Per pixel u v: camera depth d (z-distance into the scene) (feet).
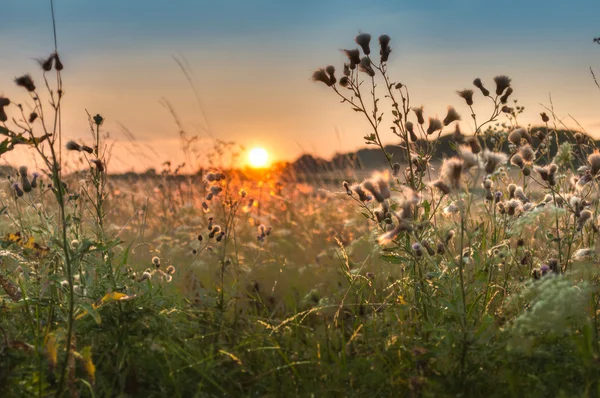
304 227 25.43
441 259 13.38
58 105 10.37
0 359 10.05
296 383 10.96
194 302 14.83
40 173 15.58
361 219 24.07
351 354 11.98
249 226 24.29
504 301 12.82
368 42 13.96
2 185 15.65
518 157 13.82
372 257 16.55
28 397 9.82
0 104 10.05
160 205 25.98
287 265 18.60
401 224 11.16
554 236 14.05
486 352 10.27
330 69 14.10
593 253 12.74
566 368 9.82
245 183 26.50
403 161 14.46
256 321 13.53
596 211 14.23
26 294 12.65
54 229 13.07
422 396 9.93
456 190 10.85
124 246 17.47
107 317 11.44
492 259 12.78
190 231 22.36
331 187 28.91
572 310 9.89
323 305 14.56
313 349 11.98
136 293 12.67
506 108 14.74
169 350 11.28
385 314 13.37
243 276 17.24
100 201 13.35
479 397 9.93
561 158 13.83
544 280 10.75
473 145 10.85
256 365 11.69
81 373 10.55
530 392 9.67
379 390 10.28
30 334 11.69
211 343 12.57
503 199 14.48
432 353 10.52
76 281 12.03
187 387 10.71
